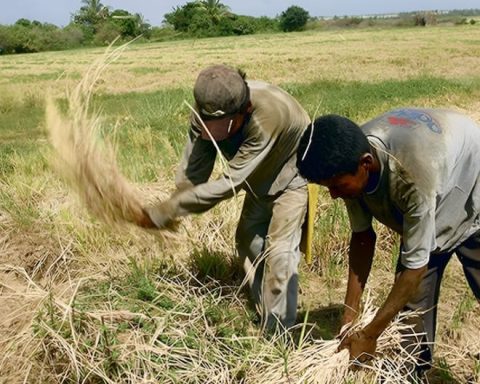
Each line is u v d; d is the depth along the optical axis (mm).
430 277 3129
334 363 2967
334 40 48500
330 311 4379
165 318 3414
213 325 3621
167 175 6395
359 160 2502
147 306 3578
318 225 5059
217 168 5578
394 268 4836
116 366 3186
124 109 13969
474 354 3848
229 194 3309
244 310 3891
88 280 4145
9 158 7652
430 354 3291
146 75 25281
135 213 3365
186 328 3502
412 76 20250
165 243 3654
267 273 3711
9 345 3416
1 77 25625
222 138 3297
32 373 3293
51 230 5023
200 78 3191
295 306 3768
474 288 3279
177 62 32594
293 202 3668
